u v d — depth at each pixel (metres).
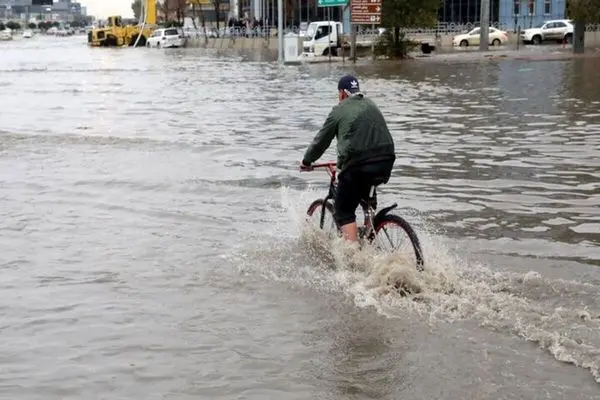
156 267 10.15
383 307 8.41
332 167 10.29
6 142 21.47
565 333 7.66
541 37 84.25
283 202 13.84
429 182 15.35
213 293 9.09
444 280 8.95
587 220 12.31
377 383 6.74
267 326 8.06
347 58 66.25
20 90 40.25
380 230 9.51
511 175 15.85
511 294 8.80
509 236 11.45
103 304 8.78
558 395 6.45
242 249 10.88
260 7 122.62
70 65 66.69
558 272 9.66
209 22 163.50
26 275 9.88
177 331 7.96
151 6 134.38
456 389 6.59
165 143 20.98
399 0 62.72
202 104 31.78
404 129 23.02
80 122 26.38
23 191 15.10
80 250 11.00
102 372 7.03
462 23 99.88
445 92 34.97
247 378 6.89
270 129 23.62
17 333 7.95
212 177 16.28
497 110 27.47
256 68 57.38
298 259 10.34
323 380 6.82
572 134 21.25
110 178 16.23
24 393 6.64
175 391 6.66
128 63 68.81
